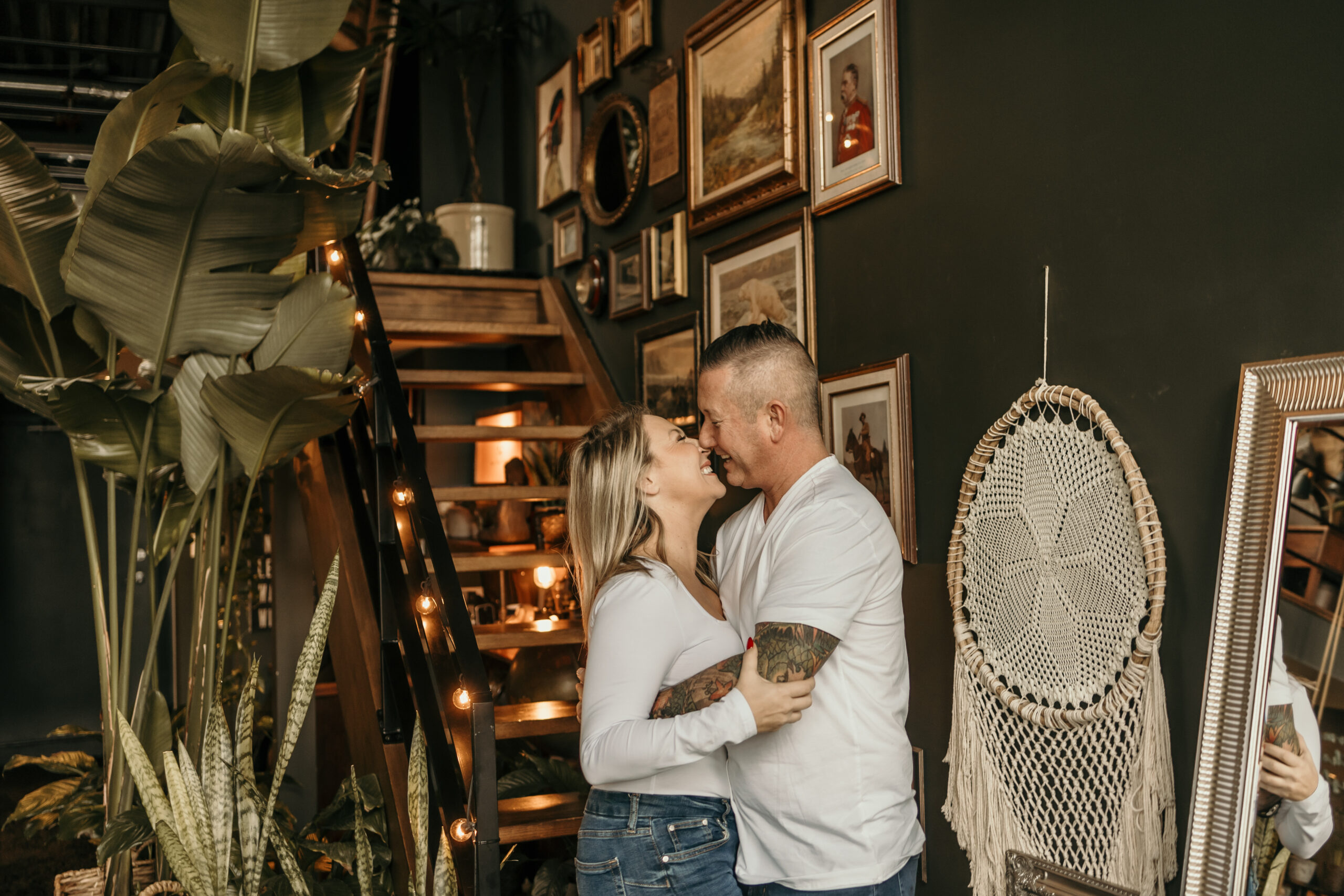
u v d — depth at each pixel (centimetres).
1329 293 152
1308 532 146
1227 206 169
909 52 246
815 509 164
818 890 159
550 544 407
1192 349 174
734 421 177
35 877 466
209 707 292
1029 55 210
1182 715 175
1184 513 175
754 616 172
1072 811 192
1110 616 186
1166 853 175
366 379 293
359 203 289
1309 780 140
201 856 220
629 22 381
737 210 311
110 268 260
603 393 392
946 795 230
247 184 259
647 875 160
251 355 304
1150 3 183
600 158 409
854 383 260
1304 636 144
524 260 491
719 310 324
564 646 331
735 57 314
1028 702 201
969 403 226
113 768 279
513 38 491
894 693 170
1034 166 208
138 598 775
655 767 144
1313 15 155
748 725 142
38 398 275
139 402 280
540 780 288
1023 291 211
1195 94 174
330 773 424
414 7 480
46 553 770
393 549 275
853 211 266
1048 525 199
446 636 235
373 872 248
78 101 486
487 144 523
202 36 278
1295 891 140
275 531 389
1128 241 187
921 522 240
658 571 165
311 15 283
